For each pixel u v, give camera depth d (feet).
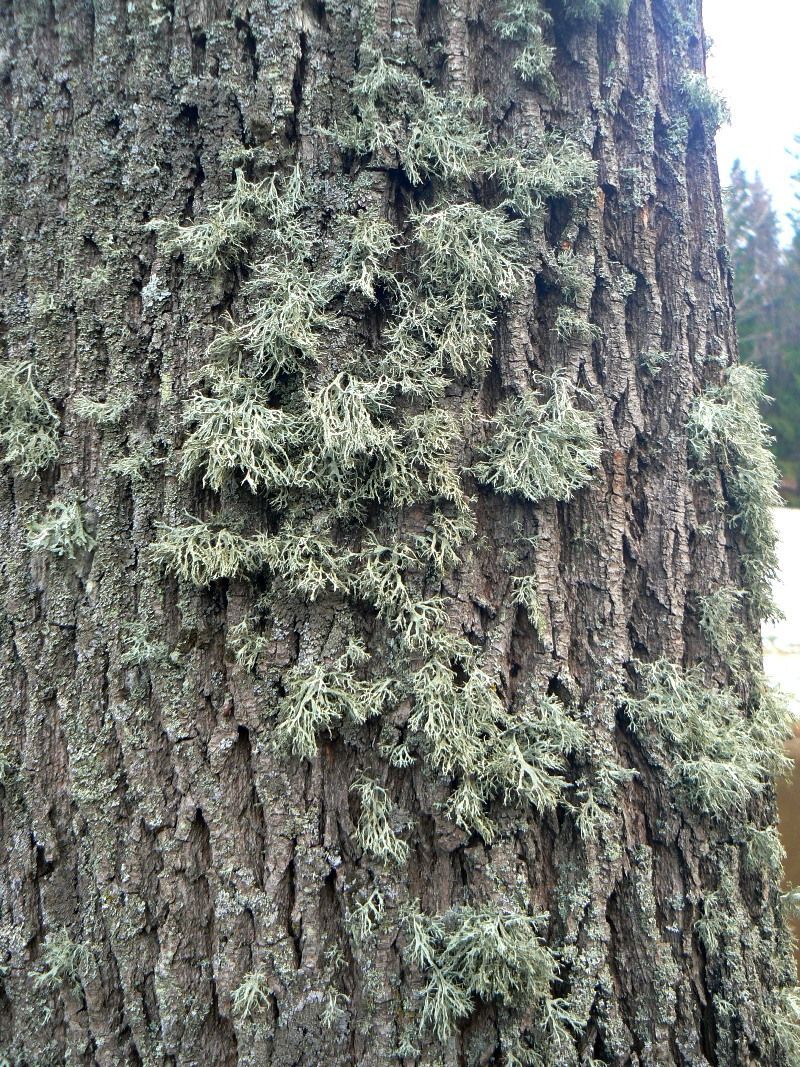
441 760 4.90
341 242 4.92
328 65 4.92
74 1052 5.05
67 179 5.05
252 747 4.98
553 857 5.27
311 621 4.97
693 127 6.05
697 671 5.63
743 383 6.04
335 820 5.01
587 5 5.38
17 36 5.03
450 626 5.06
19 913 5.07
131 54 4.94
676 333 5.80
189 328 4.97
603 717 5.33
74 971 5.04
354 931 4.93
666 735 5.42
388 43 4.94
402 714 4.98
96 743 5.01
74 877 5.07
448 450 5.03
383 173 4.94
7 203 5.08
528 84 5.32
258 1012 4.92
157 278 4.98
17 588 5.06
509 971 4.87
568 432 5.21
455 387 5.12
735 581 6.03
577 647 5.42
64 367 5.07
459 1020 4.98
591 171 5.39
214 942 4.99
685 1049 5.19
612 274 5.62
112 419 4.98
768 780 6.05
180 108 4.92
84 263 5.03
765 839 5.66
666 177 5.88
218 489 4.91
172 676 5.00
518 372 5.26
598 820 5.21
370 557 4.99
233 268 4.99
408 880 5.00
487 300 5.12
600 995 5.14
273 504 4.95
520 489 5.17
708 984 5.37
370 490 4.98
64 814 5.07
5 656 5.09
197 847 5.01
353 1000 4.95
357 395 4.76
